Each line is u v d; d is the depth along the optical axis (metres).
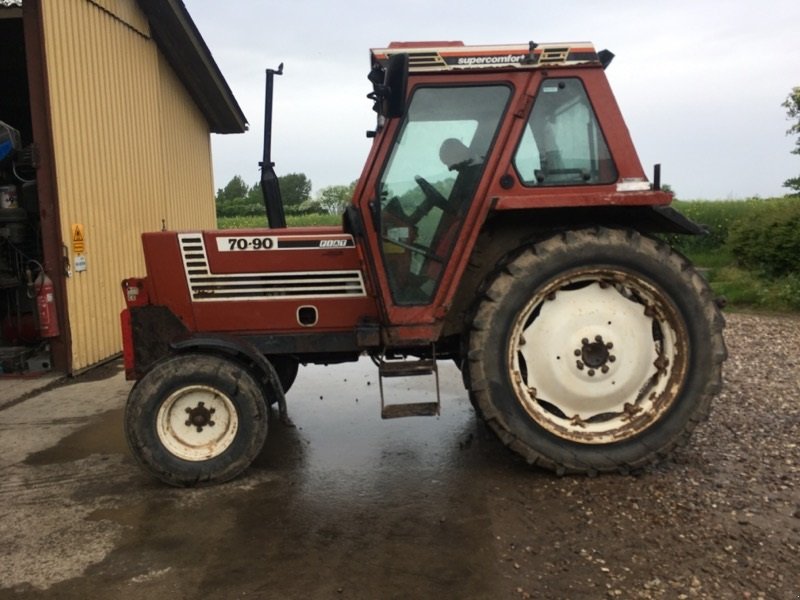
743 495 3.73
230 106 12.94
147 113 9.73
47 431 5.35
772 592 2.83
